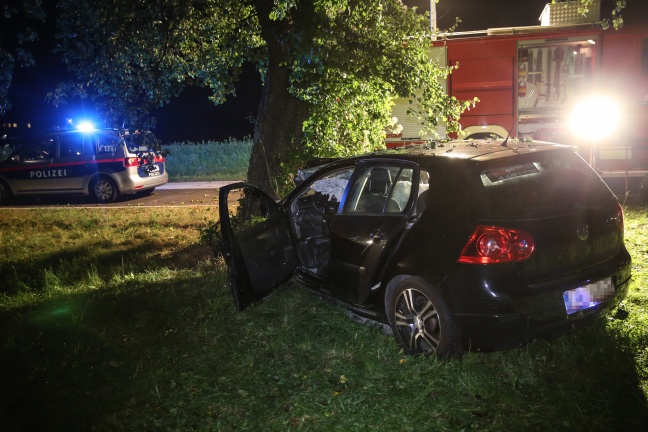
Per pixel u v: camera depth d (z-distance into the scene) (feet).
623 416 12.30
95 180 49.57
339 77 27.66
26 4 19.92
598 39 38.91
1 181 51.42
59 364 16.94
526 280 13.80
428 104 30.71
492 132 41.04
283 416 13.55
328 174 19.25
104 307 21.25
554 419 12.42
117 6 26.66
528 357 14.67
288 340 17.35
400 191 17.40
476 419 12.75
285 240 20.07
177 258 28.94
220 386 15.20
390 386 14.33
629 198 32.07
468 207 14.51
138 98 29.94
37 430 13.84
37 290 24.76
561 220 14.21
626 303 17.31
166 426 13.67
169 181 59.82
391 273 15.64
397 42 28.22
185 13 29.66
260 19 29.14
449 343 14.51
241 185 18.67
